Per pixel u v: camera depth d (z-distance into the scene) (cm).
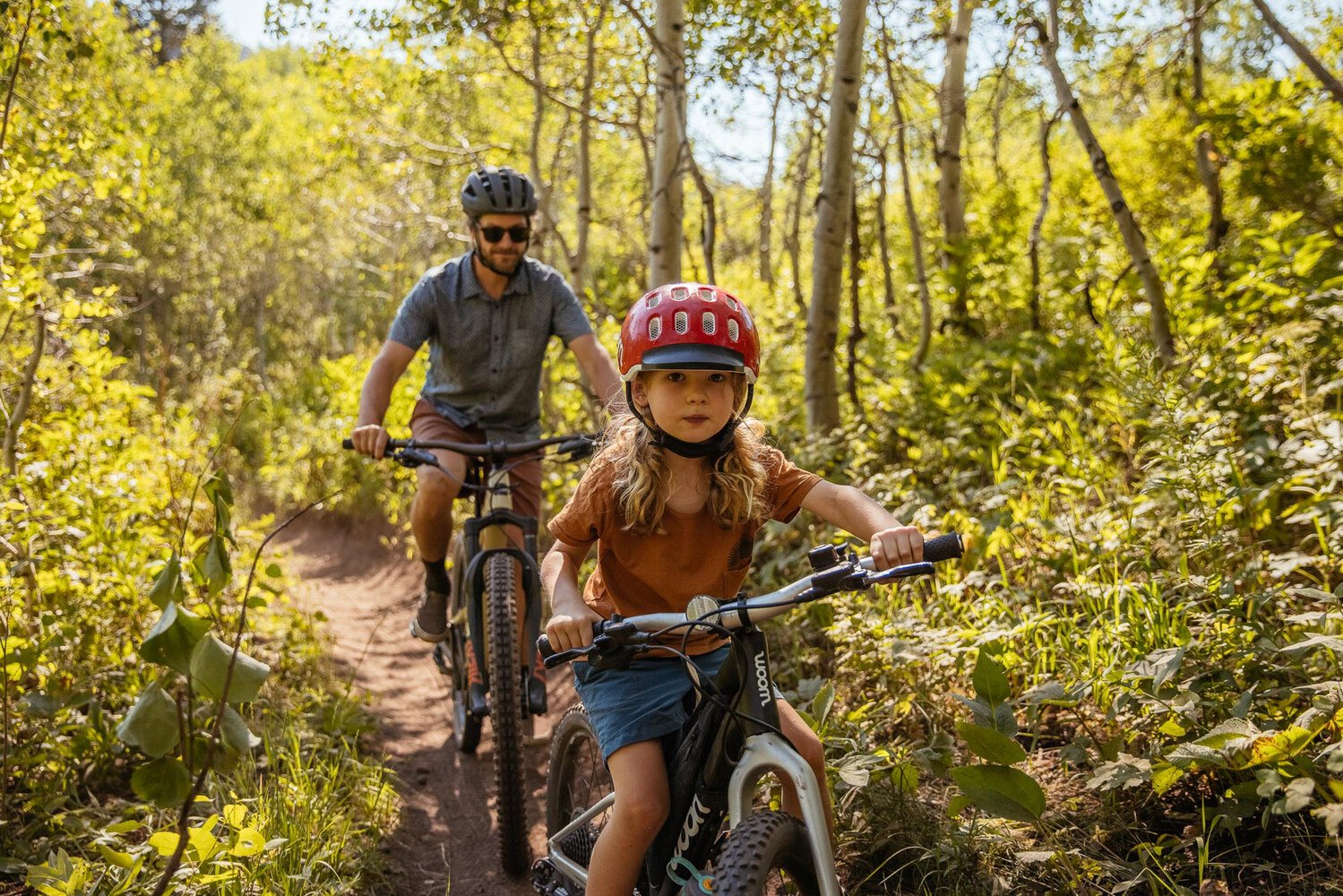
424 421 471
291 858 350
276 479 1636
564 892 323
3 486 493
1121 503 484
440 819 446
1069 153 1591
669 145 707
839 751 364
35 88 795
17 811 380
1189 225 880
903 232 1224
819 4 867
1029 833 324
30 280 577
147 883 319
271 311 3588
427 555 471
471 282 461
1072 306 816
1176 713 310
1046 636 421
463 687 492
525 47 1106
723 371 251
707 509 270
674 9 700
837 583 223
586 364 468
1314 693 301
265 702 517
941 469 641
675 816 260
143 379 2267
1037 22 644
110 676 478
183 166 2981
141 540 563
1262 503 438
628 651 234
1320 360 538
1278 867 286
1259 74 968
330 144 1421
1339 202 759
